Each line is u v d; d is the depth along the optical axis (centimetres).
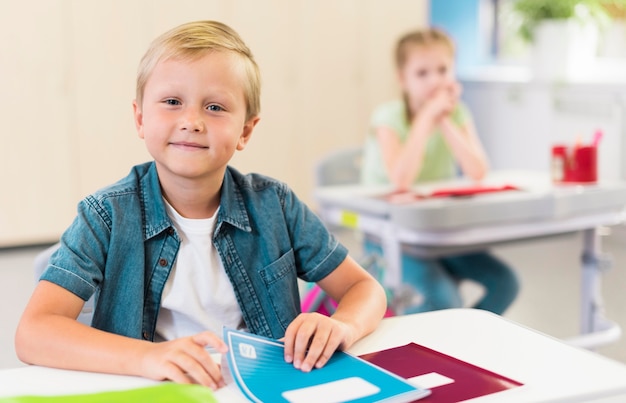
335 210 217
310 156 452
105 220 103
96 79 396
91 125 398
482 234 193
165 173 105
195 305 107
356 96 458
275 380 80
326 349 86
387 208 195
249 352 85
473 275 229
